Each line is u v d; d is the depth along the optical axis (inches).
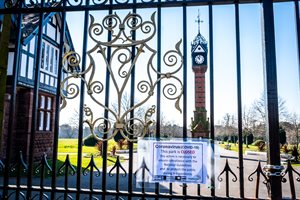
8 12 105.7
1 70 105.7
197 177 86.7
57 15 507.5
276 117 85.7
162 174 88.0
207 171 86.8
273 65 88.4
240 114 88.5
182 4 97.1
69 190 91.9
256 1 94.9
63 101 98.1
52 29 509.4
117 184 90.7
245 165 464.1
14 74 101.2
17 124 437.1
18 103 442.0
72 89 98.6
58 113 97.7
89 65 99.0
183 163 88.1
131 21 99.4
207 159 87.6
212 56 93.4
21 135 433.7
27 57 429.4
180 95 91.9
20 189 93.9
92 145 633.0
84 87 98.4
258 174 85.7
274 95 87.0
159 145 90.0
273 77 87.9
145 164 89.3
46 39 486.6
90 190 91.0
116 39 99.2
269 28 90.4
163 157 89.1
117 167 92.0
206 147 88.3
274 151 84.3
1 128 104.8
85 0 101.8
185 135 89.8
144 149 90.5
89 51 100.0
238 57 92.7
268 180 84.2
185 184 87.0
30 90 445.4
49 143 511.8
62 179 312.7
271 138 85.0
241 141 87.0
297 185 297.0
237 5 95.3
